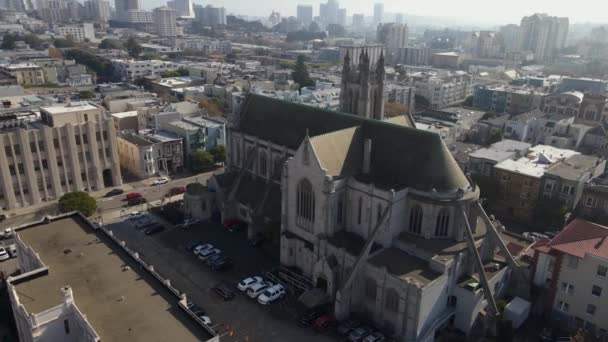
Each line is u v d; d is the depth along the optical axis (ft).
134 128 572.10
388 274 248.32
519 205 407.64
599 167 426.51
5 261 311.27
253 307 273.95
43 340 196.54
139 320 195.83
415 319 240.94
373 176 293.02
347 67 382.22
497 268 277.44
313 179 282.36
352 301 266.16
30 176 395.96
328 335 253.24
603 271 239.91
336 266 274.77
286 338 249.96
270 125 371.56
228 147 409.90
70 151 414.21
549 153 464.24
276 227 331.16
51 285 220.64
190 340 184.14
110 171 451.94
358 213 288.30
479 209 280.10
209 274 306.35
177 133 509.35
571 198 379.96
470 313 257.55
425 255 263.29
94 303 207.00
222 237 354.95
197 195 376.27
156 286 222.48
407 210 280.72
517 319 256.93
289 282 295.48
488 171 431.02
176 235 357.00
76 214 299.38
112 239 264.72
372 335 248.93
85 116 430.20
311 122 342.23
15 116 426.92
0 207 386.32
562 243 256.93
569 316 257.96
